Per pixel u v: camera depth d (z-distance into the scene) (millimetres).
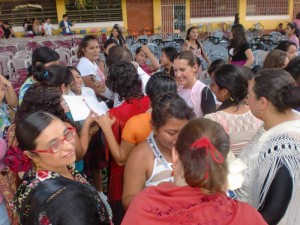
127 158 1790
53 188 1220
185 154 1003
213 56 8047
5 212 1822
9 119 2803
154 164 1621
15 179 1770
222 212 981
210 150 970
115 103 2443
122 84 2199
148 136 1769
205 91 2586
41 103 1806
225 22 20812
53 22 20047
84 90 3148
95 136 2383
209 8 20609
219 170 974
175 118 1484
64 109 1997
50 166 1347
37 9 19766
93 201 1267
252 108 1550
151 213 989
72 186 1239
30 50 10688
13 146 1530
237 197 1558
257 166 1469
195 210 972
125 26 20438
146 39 13453
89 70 3625
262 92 1468
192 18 20688
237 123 1819
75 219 1174
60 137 1338
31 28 17969
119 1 20078
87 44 3721
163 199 1003
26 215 1247
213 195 1001
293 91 1410
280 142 1409
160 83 2043
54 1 19703
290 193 1367
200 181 970
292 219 1409
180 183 1047
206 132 1024
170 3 20297
